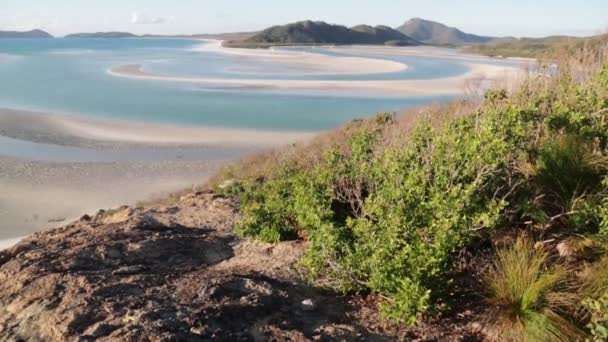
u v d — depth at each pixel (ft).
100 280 13.74
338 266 14.35
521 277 12.81
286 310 12.99
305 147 48.70
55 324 11.61
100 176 71.72
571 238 14.25
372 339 12.11
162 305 12.34
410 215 13.73
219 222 22.33
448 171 15.49
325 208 17.03
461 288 13.99
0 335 11.70
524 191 16.06
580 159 16.38
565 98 18.85
